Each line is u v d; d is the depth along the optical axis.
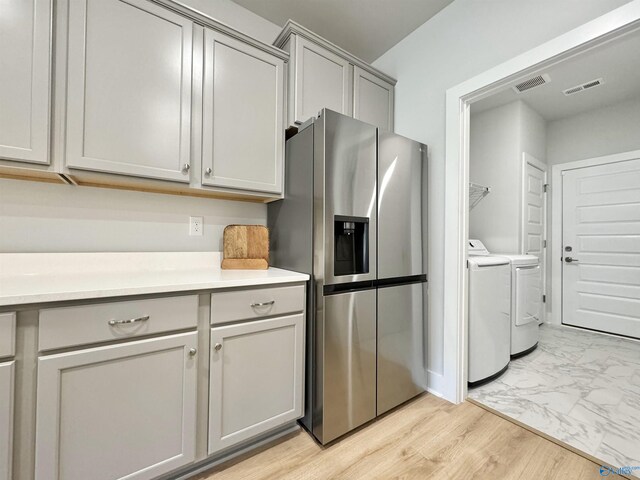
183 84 1.37
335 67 1.91
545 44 1.42
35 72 1.07
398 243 1.74
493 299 2.10
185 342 1.12
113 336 0.98
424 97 2.04
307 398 1.50
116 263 1.46
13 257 1.24
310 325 1.48
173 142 1.34
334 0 1.87
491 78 1.64
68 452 0.92
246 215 1.90
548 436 1.48
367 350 1.57
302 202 1.57
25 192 1.29
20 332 0.86
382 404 1.64
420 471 1.26
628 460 1.33
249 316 1.28
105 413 0.97
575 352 2.65
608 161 3.16
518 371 2.27
